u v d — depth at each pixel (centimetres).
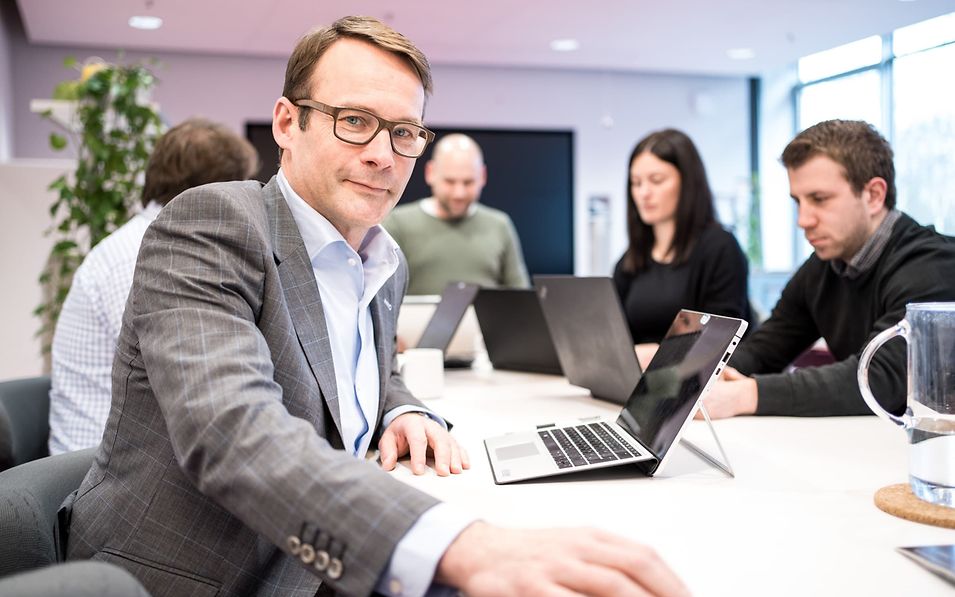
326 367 112
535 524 91
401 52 116
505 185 757
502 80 751
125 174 338
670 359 126
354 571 72
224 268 98
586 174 771
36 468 114
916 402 95
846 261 179
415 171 730
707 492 103
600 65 740
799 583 74
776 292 704
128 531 100
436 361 187
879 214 173
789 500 99
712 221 260
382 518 72
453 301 238
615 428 130
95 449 125
